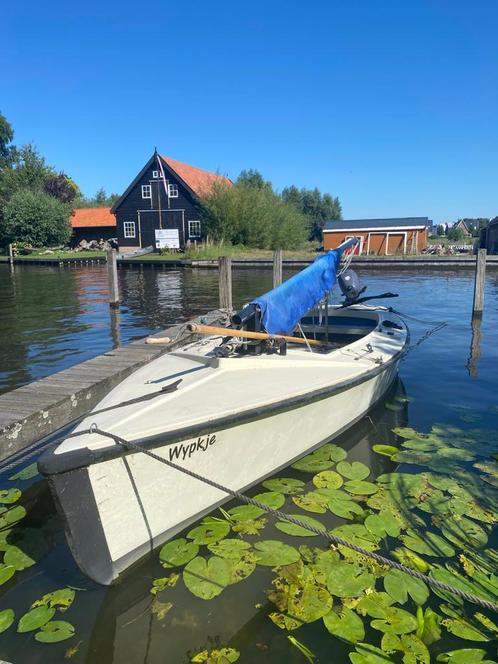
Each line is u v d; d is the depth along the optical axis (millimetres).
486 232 33656
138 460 2998
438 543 3246
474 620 2648
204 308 13984
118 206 37656
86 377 5898
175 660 2465
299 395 4047
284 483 4059
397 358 5688
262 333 4488
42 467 2617
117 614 2756
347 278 6219
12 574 3098
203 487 3486
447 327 10719
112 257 13836
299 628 2615
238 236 35219
